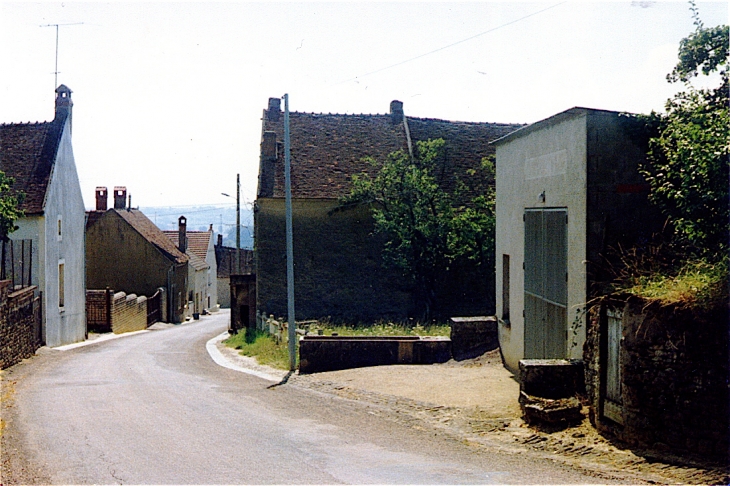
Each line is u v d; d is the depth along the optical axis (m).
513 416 10.79
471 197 28.80
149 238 50.81
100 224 50.19
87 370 18.81
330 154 29.91
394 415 11.54
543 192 12.99
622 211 11.09
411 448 9.27
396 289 28.23
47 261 26.34
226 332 37.38
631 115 11.13
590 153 11.05
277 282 27.88
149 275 50.00
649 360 8.48
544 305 12.98
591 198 11.04
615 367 9.23
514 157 14.88
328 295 28.02
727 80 11.00
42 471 8.06
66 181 29.14
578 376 10.36
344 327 24.62
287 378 16.23
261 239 27.86
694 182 9.50
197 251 68.25
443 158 30.38
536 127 13.30
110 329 36.25
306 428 10.57
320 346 16.73
